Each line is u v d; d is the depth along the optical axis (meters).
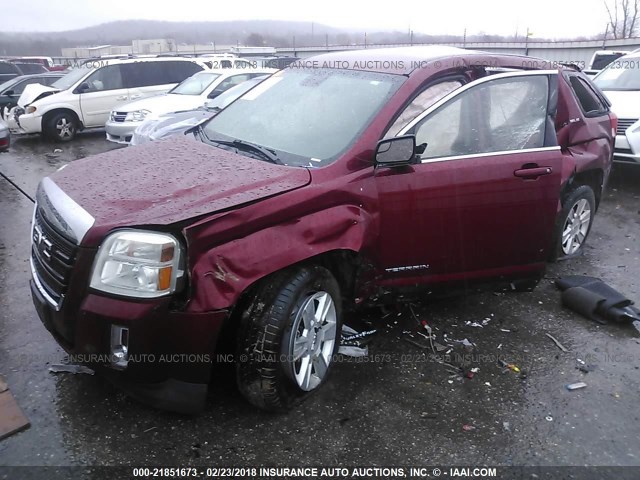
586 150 5.03
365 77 3.72
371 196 3.16
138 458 2.66
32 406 2.98
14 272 4.75
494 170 3.54
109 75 12.91
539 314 4.19
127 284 2.52
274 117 3.80
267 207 2.75
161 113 9.58
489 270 3.74
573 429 2.95
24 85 15.41
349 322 3.94
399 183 3.25
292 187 2.90
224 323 2.63
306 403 3.08
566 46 23.91
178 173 3.11
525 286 3.97
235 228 2.64
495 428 2.93
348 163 3.15
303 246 2.84
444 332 3.87
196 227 2.53
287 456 2.70
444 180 3.38
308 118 3.62
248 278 2.64
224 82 10.97
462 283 3.69
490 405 3.11
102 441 2.76
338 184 3.05
